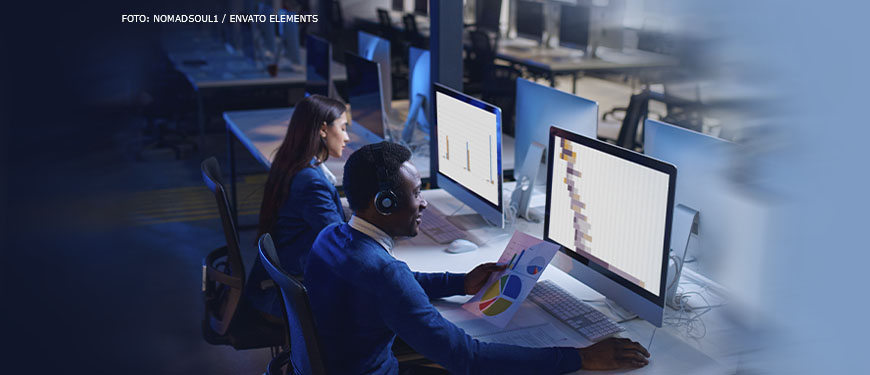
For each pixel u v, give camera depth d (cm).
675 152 217
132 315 357
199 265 410
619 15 735
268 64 622
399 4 947
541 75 728
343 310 173
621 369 171
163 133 628
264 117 453
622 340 176
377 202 172
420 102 378
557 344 183
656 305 178
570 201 206
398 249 249
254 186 537
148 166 585
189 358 316
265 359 316
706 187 205
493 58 712
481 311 199
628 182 183
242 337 239
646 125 232
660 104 762
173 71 634
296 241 253
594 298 210
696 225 209
